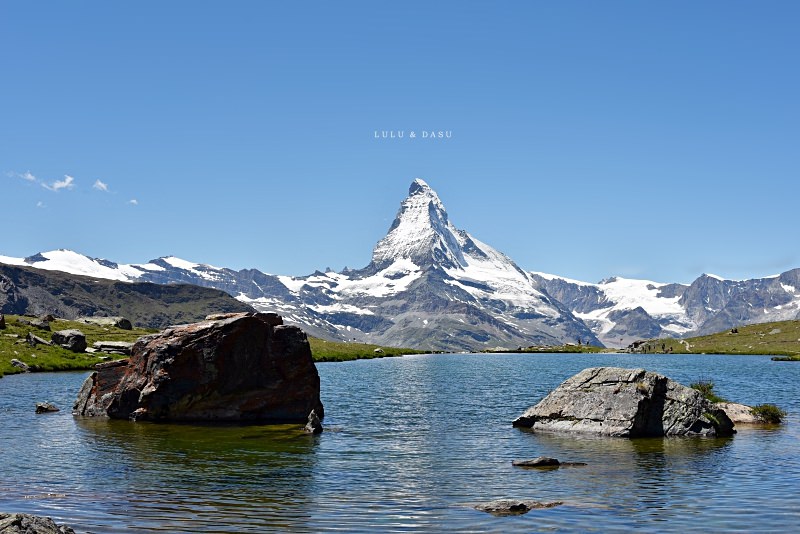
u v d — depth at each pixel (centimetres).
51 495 3666
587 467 4478
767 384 10925
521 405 8369
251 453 4966
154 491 3788
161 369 6706
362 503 3541
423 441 5541
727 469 4388
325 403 8538
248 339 6944
